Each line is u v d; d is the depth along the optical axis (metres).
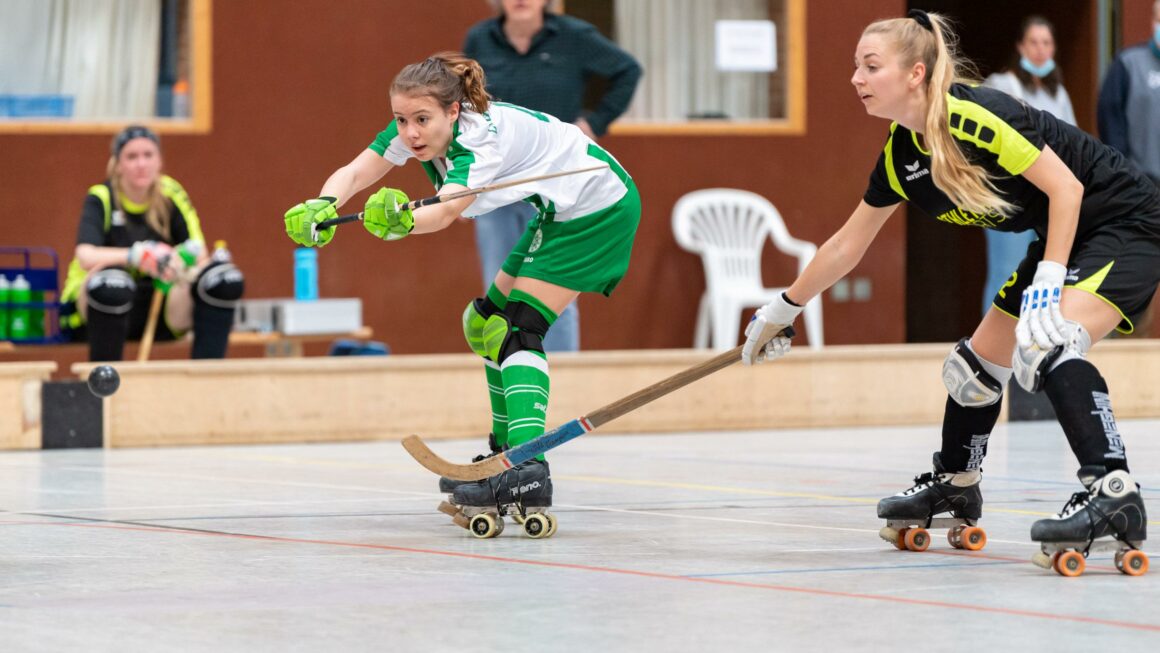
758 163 27.22
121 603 7.65
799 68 27.42
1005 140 8.85
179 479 14.21
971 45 33.16
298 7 25.27
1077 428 8.66
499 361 10.66
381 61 25.61
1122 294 8.91
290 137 25.28
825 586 8.19
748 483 13.88
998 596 7.87
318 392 18.91
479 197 10.49
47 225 24.41
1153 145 23.77
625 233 11.00
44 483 13.79
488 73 20.38
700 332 26.78
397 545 9.84
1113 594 7.94
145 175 19.88
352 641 6.71
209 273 19.61
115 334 19.05
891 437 19.20
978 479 9.72
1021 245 24.00
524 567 8.86
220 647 6.58
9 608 7.51
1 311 20.58
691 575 8.55
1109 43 29.97
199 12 24.86
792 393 20.72
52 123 24.45
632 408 9.89
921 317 34.94
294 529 10.62
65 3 24.66
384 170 11.17
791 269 27.12
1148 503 12.18
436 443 18.72
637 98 26.98
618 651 6.50
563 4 26.48
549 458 16.45
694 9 27.17
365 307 25.41
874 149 27.77
